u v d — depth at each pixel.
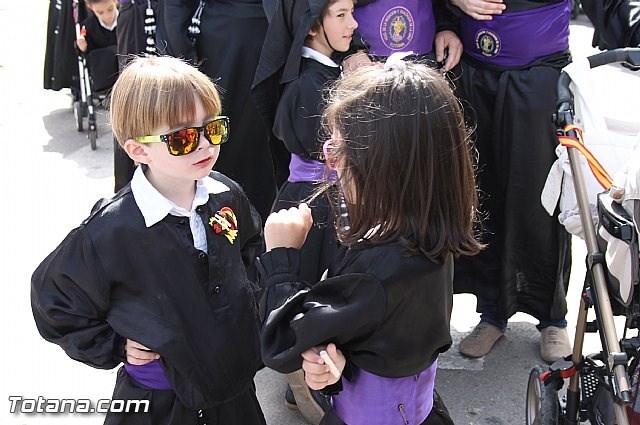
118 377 2.04
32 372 3.21
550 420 2.45
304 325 1.56
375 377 1.70
